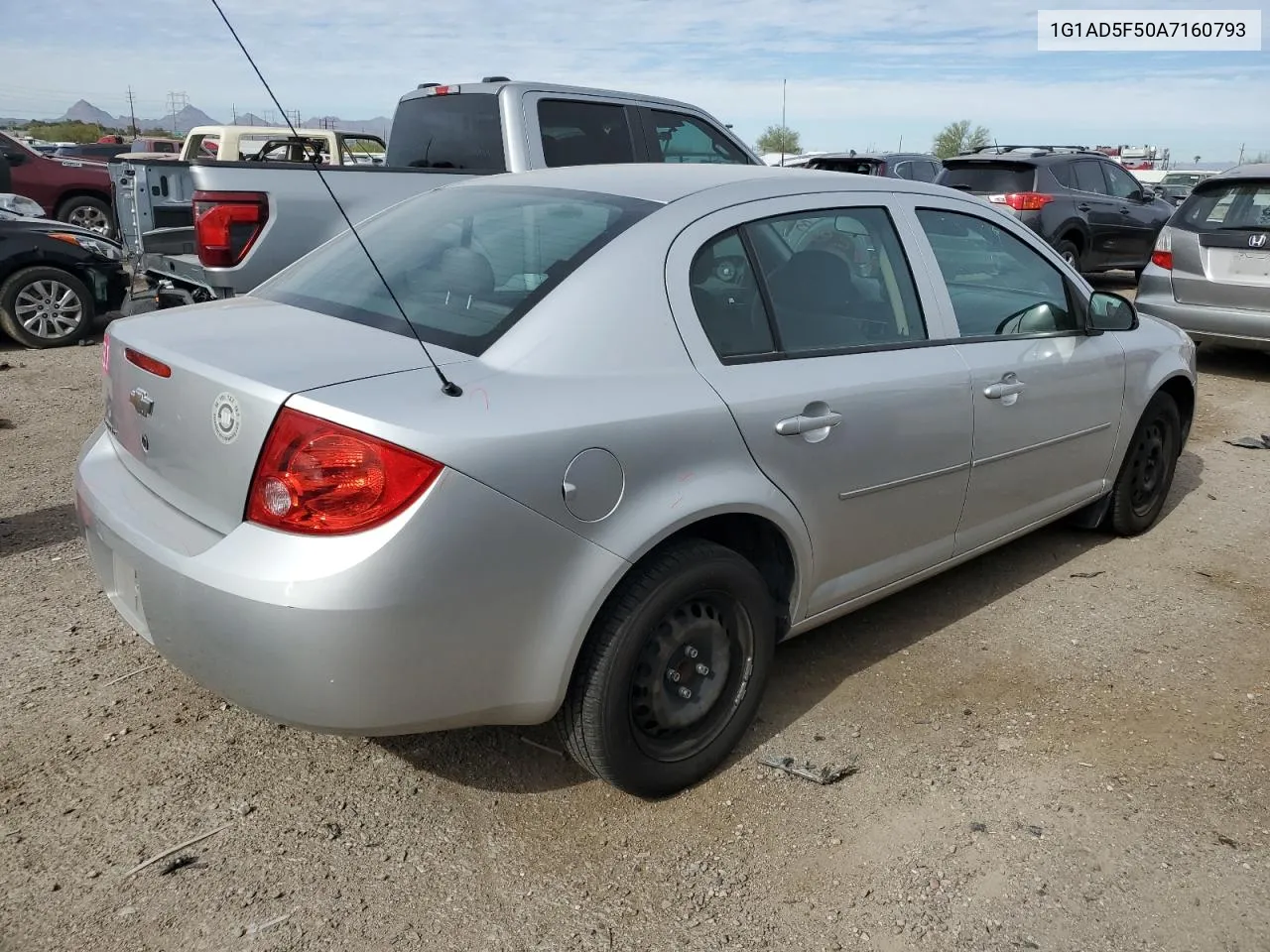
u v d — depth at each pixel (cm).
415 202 349
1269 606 404
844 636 372
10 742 292
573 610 238
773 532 291
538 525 228
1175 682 343
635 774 265
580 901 239
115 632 357
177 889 239
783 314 296
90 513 264
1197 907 239
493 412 226
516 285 263
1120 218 1229
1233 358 896
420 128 718
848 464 301
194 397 235
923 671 347
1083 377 396
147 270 767
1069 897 241
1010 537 390
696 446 257
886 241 335
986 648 365
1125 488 453
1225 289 767
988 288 368
